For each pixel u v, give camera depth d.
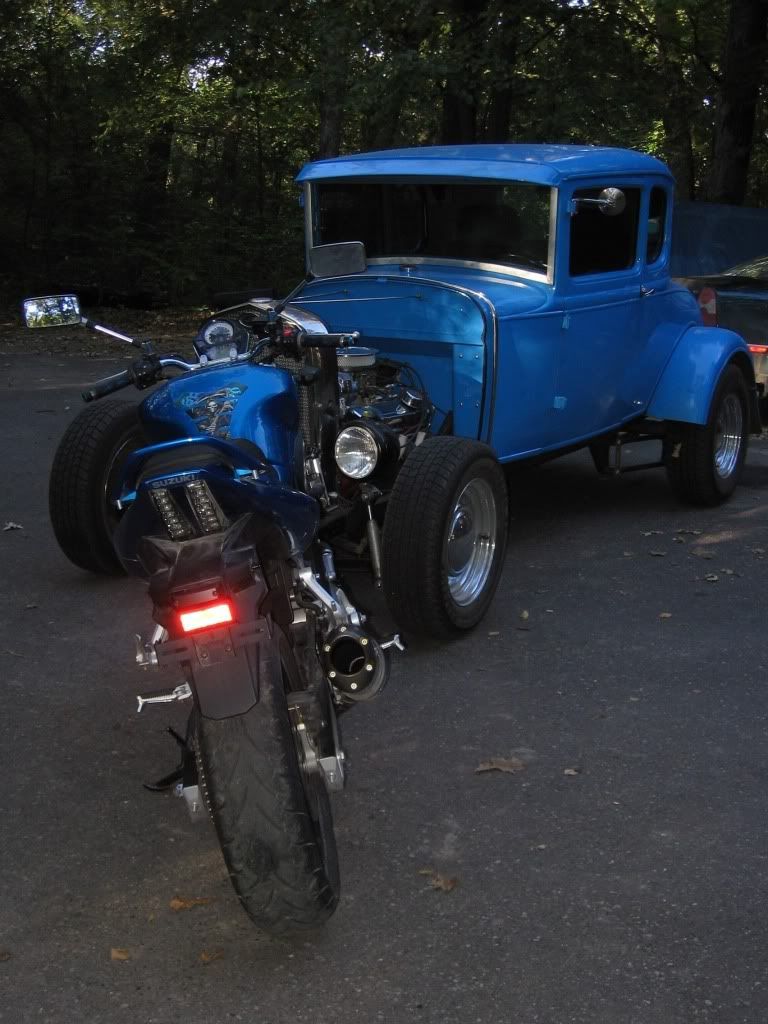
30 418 9.99
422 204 6.30
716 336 7.11
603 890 3.30
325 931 3.14
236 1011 2.84
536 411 5.96
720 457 7.42
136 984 2.95
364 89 14.75
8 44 19.06
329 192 6.62
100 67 19.77
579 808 3.76
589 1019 2.79
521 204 6.01
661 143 24.12
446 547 4.93
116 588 5.84
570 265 6.06
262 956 3.05
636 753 4.13
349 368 5.30
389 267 6.41
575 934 3.11
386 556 4.90
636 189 6.57
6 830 3.65
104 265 19.81
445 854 3.50
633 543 6.68
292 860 2.74
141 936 3.14
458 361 5.64
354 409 5.08
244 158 23.03
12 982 2.95
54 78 19.39
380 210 6.46
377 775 3.99
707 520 7.20
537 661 4.96
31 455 8.59
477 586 5.21
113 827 3.68
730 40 18.83
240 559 2.87
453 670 4.87
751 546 6.64
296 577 3.41
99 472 5.64
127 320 18.17
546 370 5.95
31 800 3.84
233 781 2.76
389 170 6.28
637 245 6.68
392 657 5.01
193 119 22.42
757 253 18.05
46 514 7.09
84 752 4.17
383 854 3.51
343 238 6.62
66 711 4.50
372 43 15.38
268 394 4.00
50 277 19.78
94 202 19.86
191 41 18.36
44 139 19.64
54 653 5.05
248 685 2.79
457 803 3.80
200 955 3.05
